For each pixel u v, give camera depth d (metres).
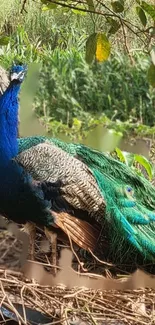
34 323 1.82
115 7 1.98
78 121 3.98
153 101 4.47
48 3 2.12
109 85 4.57
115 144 3.36
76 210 2.07
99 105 4.50
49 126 3.82
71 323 1.81
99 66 4.57
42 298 1.88
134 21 2.52
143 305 1.90
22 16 3.31
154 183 2.67
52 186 2.04
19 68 2.10
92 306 1.86
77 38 3.47
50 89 4.39
